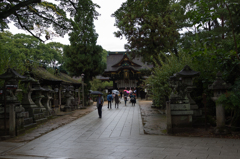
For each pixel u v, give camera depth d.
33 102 10.98
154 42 19.81
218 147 5.62
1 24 8.71
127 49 21.64
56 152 5.38
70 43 25.67
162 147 5.71
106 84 43.53
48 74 16.62
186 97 7.92
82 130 8.71
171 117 7.81
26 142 6.57
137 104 26.48
